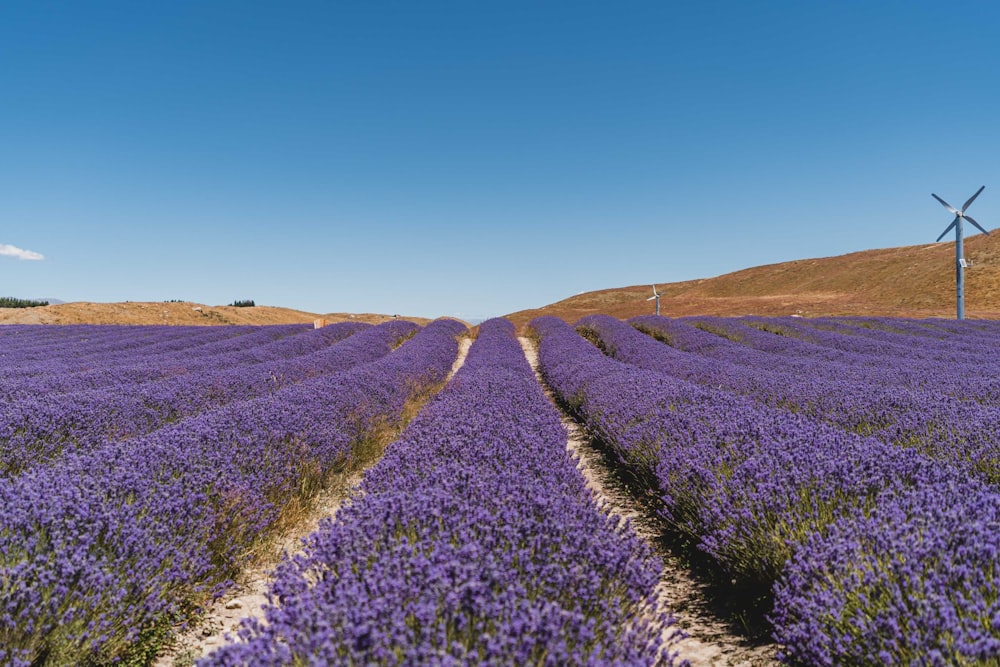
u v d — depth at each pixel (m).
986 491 3.64
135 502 3.86
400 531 3.11
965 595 2.50
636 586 2.91
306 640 2.02
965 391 8.27
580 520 3.42
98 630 2.81
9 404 6.85
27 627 2.53
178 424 6.30
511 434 5.80
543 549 2.99
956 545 2.83
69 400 7.39
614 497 6.23
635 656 2.32
